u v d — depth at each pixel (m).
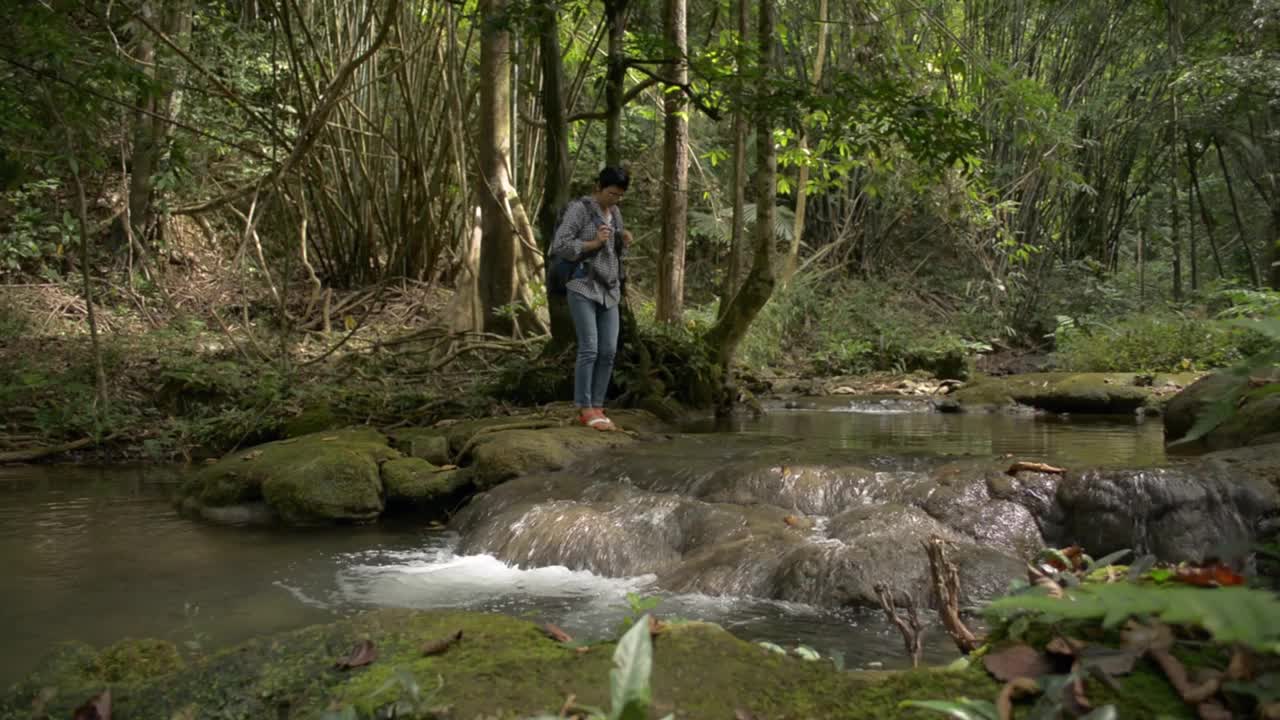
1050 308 16.28
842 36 12.78
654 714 1.80
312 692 2.00
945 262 18.62
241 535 4.98
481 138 10.20
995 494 4.25
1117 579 2.28
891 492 4.46
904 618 3.46
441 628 2.29
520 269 10.25
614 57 7.73
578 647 2.13
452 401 7.96
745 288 9.22
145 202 11.40
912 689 1.83
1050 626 1.94
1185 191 19.39
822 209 18.20
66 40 6.66
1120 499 4.04
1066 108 14.73
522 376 8.12
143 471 6.84
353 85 11.73
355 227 12.83
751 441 6.25
